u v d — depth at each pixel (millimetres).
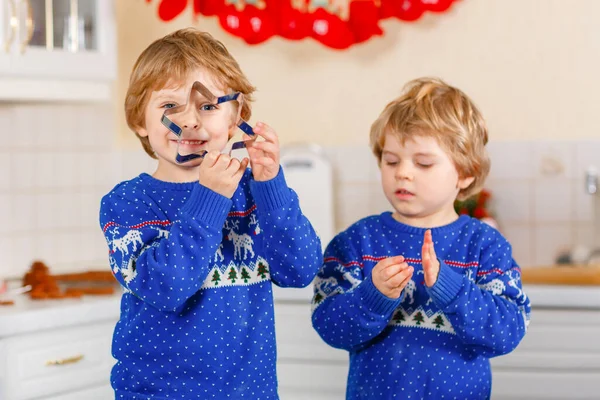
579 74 3590
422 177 1931
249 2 3594
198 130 1699
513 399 3076
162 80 1717
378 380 1920
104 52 3447
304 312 3184
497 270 1939
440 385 1889
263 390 1782
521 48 3629
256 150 1713
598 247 3570
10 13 3174
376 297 1828
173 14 3506
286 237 1736
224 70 1758
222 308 1748
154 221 1753
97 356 2971
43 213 3734
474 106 2018
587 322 3027
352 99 3803
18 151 3648
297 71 3852
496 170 3650
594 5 3566
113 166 4004
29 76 3250
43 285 3119
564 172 3598
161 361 1734
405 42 3734
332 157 3814
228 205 1657
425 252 1797
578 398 3049
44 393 2826
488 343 1859
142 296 1652
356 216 3797
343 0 3766
